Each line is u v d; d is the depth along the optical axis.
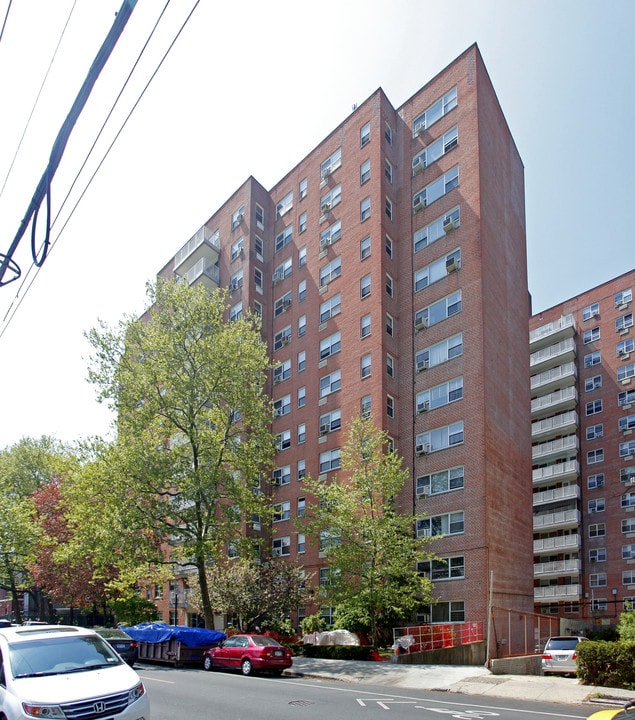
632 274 55.28
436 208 35.81
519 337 37.38
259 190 47.41
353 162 39.88
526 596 32.28
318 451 37.59
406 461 33.28
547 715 13.45
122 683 9.30
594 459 53.44
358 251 37.75
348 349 36.88
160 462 27.48
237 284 45.75
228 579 31.20
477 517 29.36
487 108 36.44
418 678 20.39
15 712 8.47
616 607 48.44
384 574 25.64
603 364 55.22
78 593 40.44
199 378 28.91
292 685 18.25
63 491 31.34
